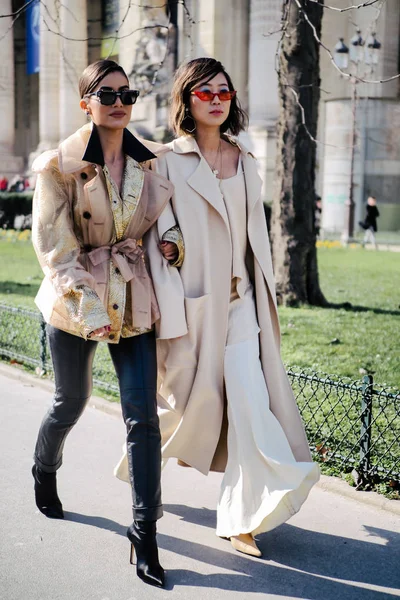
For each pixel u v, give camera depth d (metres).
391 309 11.12
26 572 3.38
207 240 3.53
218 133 3.67
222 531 3.46
